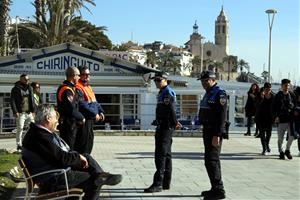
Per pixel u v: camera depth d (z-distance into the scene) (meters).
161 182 9.04
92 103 8.91
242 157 14.09
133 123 23.17
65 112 8.37
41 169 5.98
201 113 8.34
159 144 8.97
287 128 13.65
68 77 8.55
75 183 6.18
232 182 10.16
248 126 20.48
